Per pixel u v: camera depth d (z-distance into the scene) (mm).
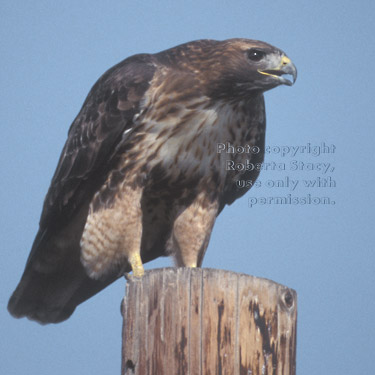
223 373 7629
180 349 7723
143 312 8070
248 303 7758
